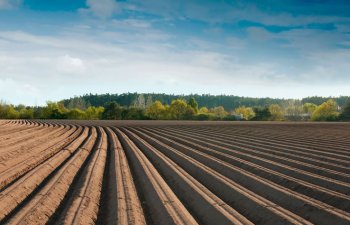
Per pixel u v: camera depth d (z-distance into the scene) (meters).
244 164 13.77
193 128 37.00
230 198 9.60
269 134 28.48
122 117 97.25
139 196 9.82
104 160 15.55
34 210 8.12
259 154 16.47
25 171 12.57
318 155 16.28
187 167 13.85
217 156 16.23
